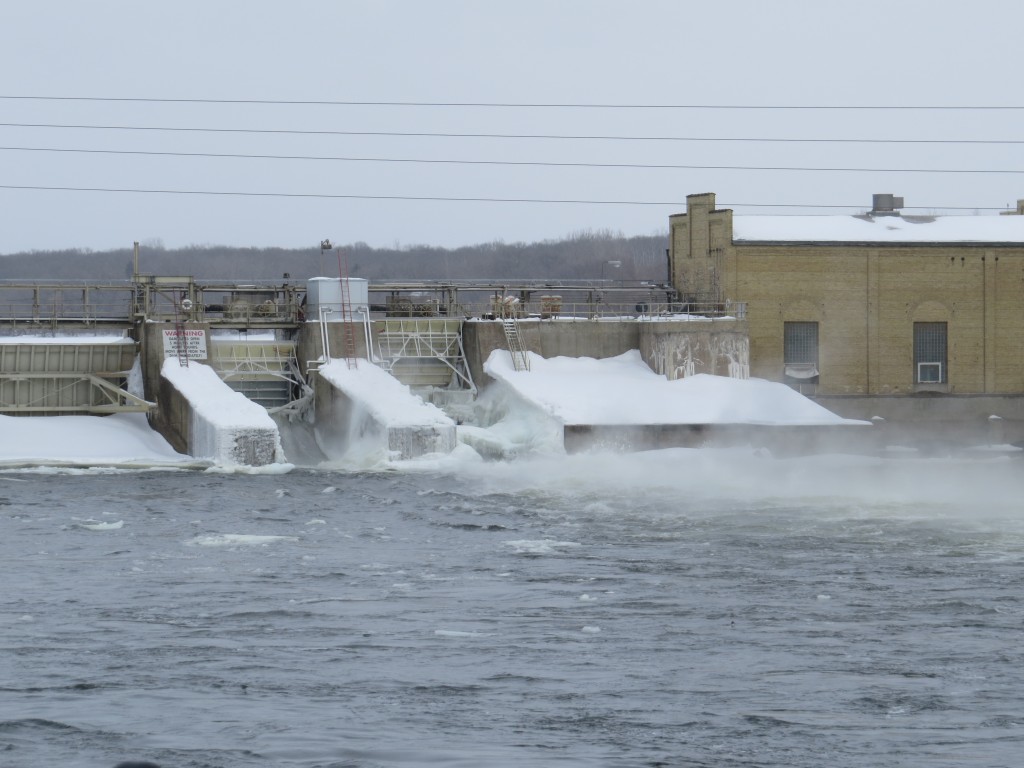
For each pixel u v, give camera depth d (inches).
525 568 2146.9
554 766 1144.8
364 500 2945.4
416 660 1536.7
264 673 1475.1
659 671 1491.1
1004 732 1263.5
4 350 4030.5
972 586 1995.6
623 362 4269.2
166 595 1919.3
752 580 2043.6
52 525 2578.7
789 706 1352.1
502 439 3718.0
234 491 3075.8
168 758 1164.5
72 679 1448.1
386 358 4252.0
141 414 4087.1
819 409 4008.4
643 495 3014.3
